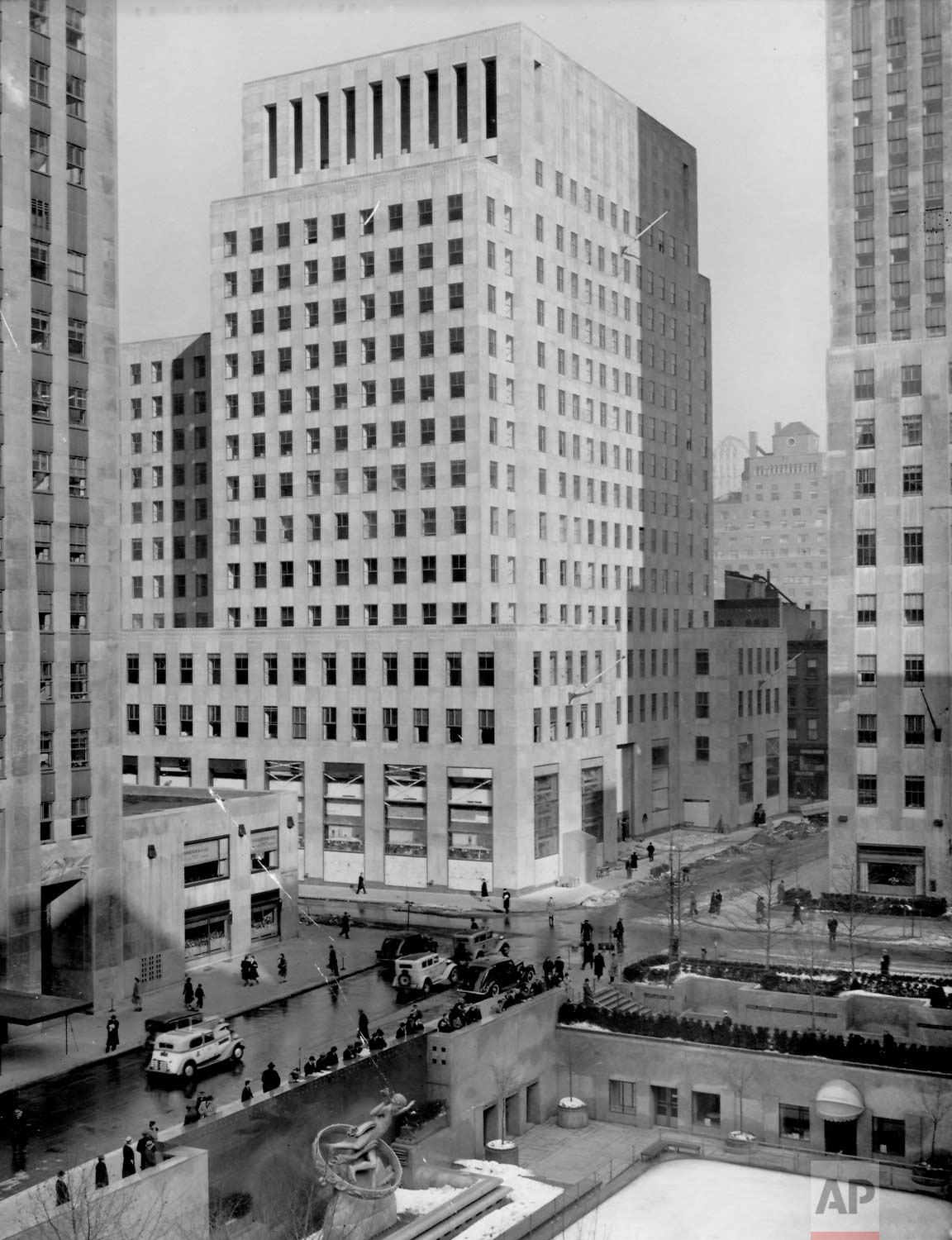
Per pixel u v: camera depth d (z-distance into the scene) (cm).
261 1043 6488
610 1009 6900
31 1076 5919
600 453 12850
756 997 7025
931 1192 5694
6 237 6769
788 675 16700
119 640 7356
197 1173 4809
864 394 10094
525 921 9319
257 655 11275
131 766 11900
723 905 9662
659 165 14200
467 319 10931
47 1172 4834
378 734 10731
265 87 12681
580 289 12556
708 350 15275
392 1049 5900
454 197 11006
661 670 13688
